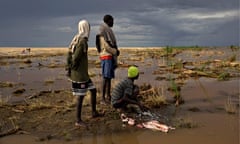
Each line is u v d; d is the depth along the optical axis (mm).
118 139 3422
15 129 3701
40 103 4719
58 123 3949
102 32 4590
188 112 4398
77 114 3838
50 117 4180
